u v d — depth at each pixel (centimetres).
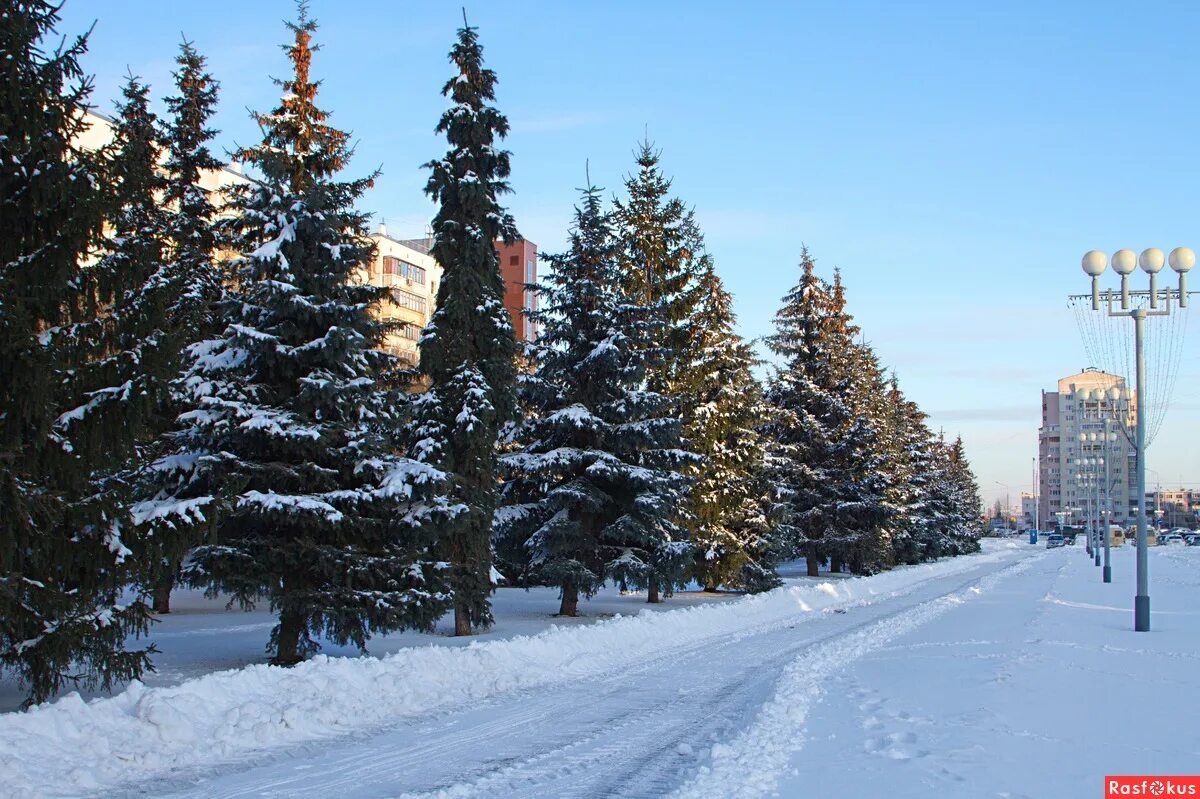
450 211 2234
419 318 7206
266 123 1988
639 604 3064
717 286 3512
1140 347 2098
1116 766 818
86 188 1116
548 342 2700
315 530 1568
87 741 911
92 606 1174
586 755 961
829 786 782
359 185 1997
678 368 3369
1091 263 2153
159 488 1516
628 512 2623
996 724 1005
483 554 2144
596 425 2559
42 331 1155
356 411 1691
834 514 4781
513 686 1423
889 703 1172
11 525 1027
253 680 1171
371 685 1262
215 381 1567
